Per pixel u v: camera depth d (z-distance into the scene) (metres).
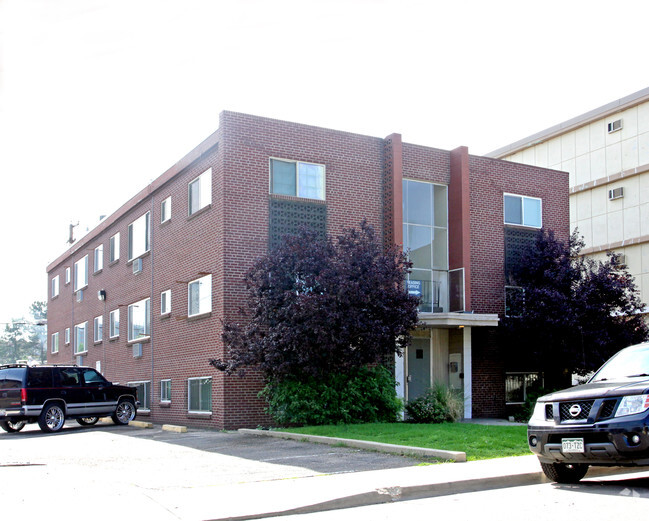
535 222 25.11
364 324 16.94
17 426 22.36
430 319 21.02
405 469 11.02
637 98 35.53
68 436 18.77
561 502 8.61
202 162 21.36
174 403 22.62
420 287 22.69
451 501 9.05
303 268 17.14
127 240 28.03
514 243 24.39
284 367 16.92
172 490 9.62
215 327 19.92
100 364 30.55
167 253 23.89
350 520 7.98
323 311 16.44
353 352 17.39
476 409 22.81
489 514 8.03
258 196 20.06
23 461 13.10
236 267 19.58
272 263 17.50
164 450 14.62
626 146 36.28
